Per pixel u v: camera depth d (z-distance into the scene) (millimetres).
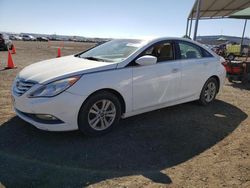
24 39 62750
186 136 4160
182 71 4949
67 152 3463
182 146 3818
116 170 3111
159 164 3301
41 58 15633
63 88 3527
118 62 4066
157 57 4609
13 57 15531
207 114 5281
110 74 3904
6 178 2834
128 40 4895
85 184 2799
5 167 3041
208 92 5812
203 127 4574
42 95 3516
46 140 3758
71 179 2873
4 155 3312
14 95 3836
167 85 4707
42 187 2709
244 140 4121
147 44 4504
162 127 4453
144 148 3693
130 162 3309
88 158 3346
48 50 24984
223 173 3143
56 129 3605
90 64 4000
